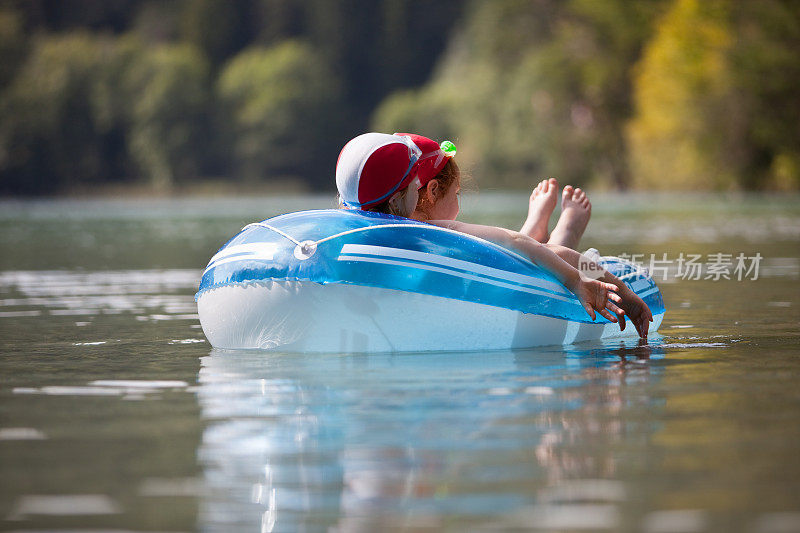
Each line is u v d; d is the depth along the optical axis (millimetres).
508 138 122000
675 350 7508
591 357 7168
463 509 3609
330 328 7391
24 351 7797
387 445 4504
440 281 7324
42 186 143875
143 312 11016
